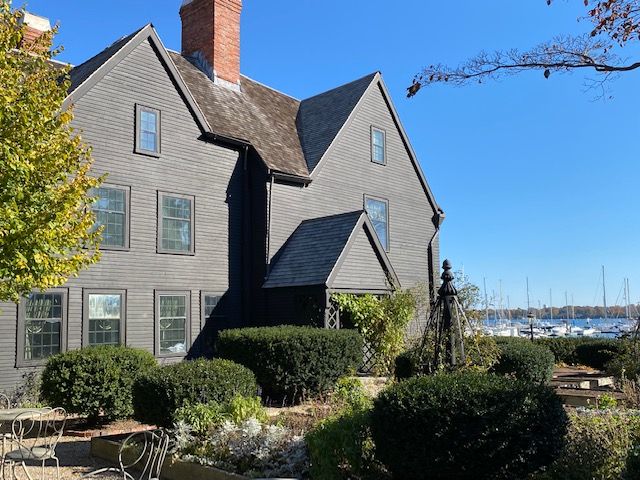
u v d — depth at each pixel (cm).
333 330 1416
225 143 1878
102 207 1548
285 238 1928
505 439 582
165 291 1675
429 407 596
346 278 1711
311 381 1314
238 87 2222
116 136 1590
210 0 2161
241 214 1905
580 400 1175
